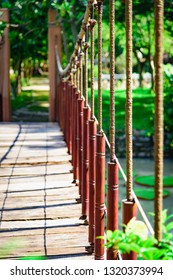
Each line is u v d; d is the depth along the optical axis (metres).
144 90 13.59
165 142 10.12
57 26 7.26
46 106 11.04
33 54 11.19
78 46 3.56
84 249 2.69
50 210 3.31
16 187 3.85
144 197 7.39
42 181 4.02
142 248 1.13
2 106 7.43
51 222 3.12
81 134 3.55
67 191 3.74
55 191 3.74
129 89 1.50
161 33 1.11
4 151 5.03
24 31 8.23
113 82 1.83
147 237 1.19
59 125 6.84
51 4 6.68
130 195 1.54
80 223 3.09
